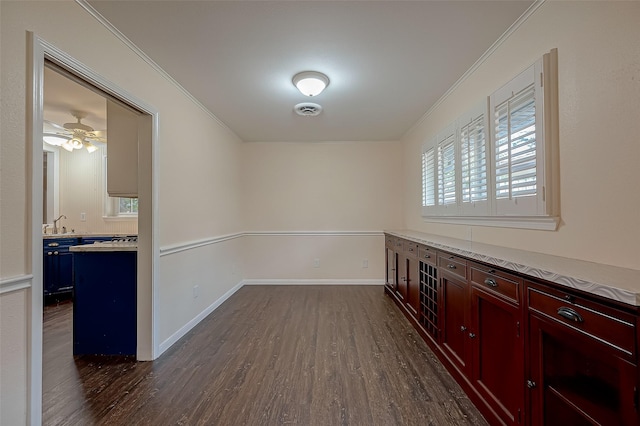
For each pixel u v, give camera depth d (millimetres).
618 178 1240
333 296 4129
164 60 2320
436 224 3291
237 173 4602
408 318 3158
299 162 4891
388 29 1952
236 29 1945
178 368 2182
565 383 1124
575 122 1449
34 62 1398
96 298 2406
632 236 1185
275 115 3605
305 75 2539
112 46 1930
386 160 4867
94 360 2309
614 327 899
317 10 1765
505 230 1992
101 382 1994
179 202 2771
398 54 2256
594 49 1348
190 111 3002
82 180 4816
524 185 1746
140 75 2211
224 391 1887
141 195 2346
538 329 1216
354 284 4832
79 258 2414
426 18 1834
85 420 1612
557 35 1556
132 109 2229
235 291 4391
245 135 4543
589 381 1069
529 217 1713
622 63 1225
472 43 2104
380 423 1584
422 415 1644
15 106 1326
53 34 1512
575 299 1036
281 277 4891
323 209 4887
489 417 1561
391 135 4586
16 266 1325
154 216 2354
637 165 1168
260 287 4656
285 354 2398
